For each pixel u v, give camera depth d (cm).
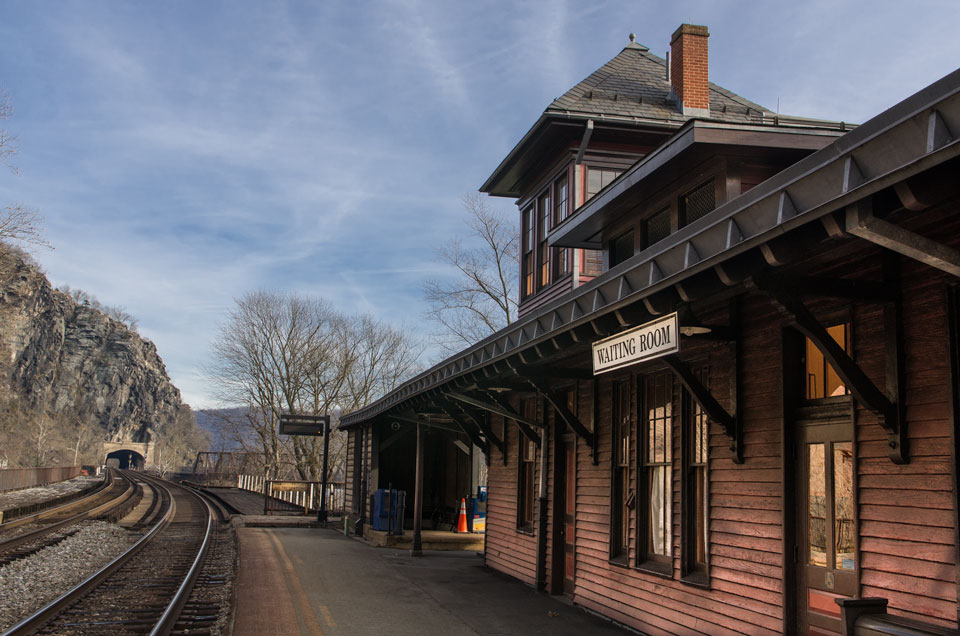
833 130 894
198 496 4231
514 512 1282
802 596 605
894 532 509
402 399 1516
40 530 1828
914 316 511
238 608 931
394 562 1412
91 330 18662
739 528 682
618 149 1401
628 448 927
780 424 638
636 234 1098
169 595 1058
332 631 821
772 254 435
